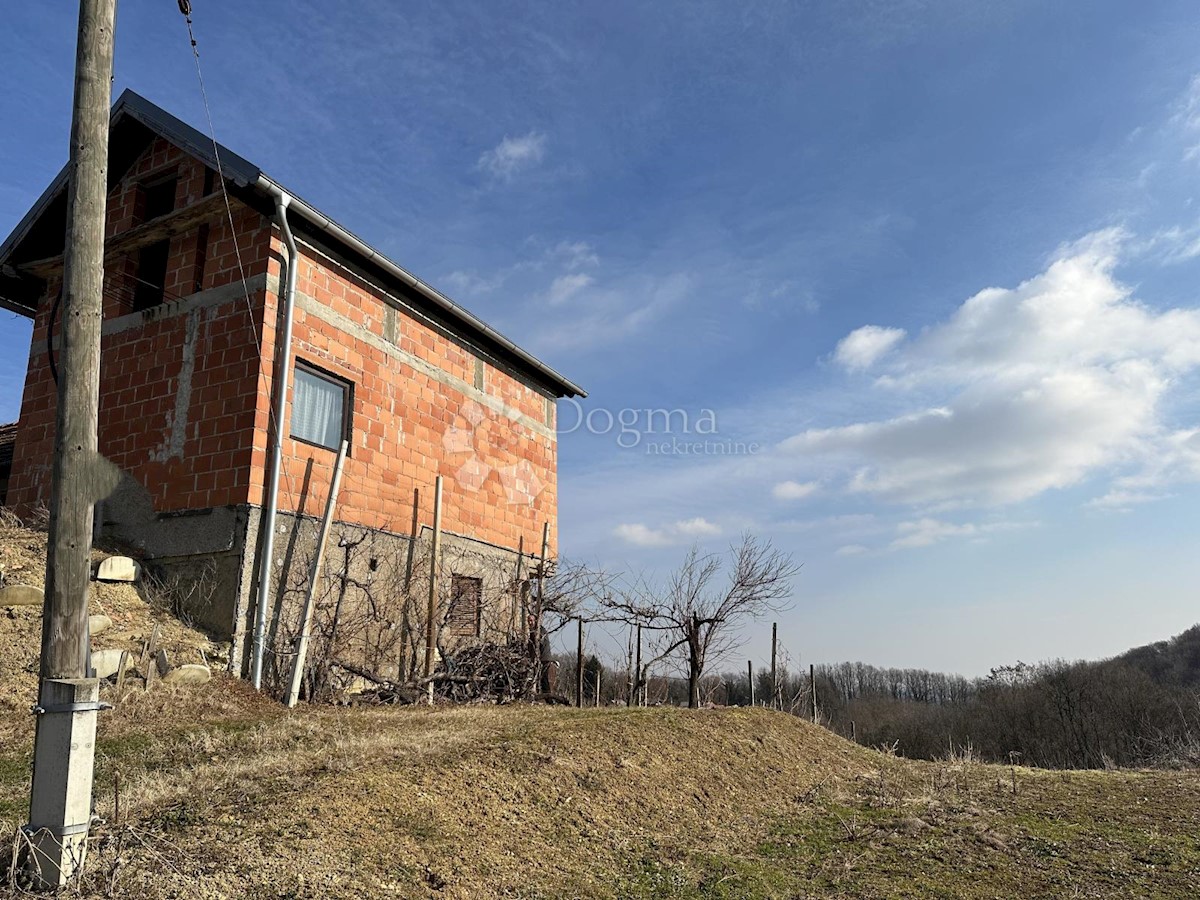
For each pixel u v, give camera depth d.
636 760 7.47
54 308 12.70
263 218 10.50
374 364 11.86
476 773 6.12
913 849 6.36
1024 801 8.40
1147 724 31.38
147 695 7.88
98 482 4.26
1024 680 38.69
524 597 13.88
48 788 3.89
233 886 3.91
